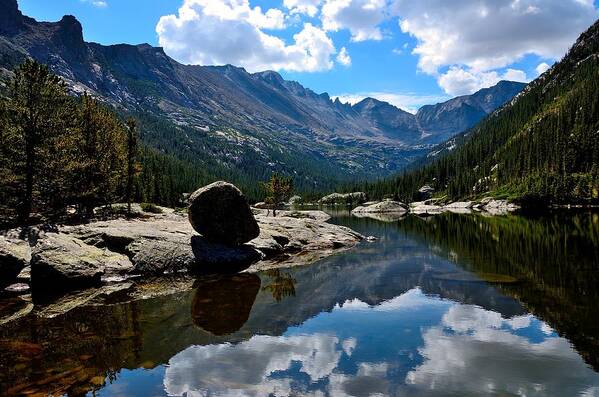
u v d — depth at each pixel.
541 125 159.50
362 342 11.55
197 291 18.55
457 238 40.06
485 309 14.62
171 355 10.62
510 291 17.19
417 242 37.28
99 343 11.66
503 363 9.80
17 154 33.06
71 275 18.58
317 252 31.67
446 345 11.12
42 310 15.20
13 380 9.08
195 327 13.12
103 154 46.31
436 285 19.03
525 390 8.41
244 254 27.12
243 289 18.97
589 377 8.94
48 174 35.41
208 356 10.59
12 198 33.38
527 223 57.00
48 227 27.31
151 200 98.94
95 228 25.22
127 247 23.16
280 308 15.49
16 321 13.81
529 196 104.06
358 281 20.59
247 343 11.59
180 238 25.42
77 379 9.16
